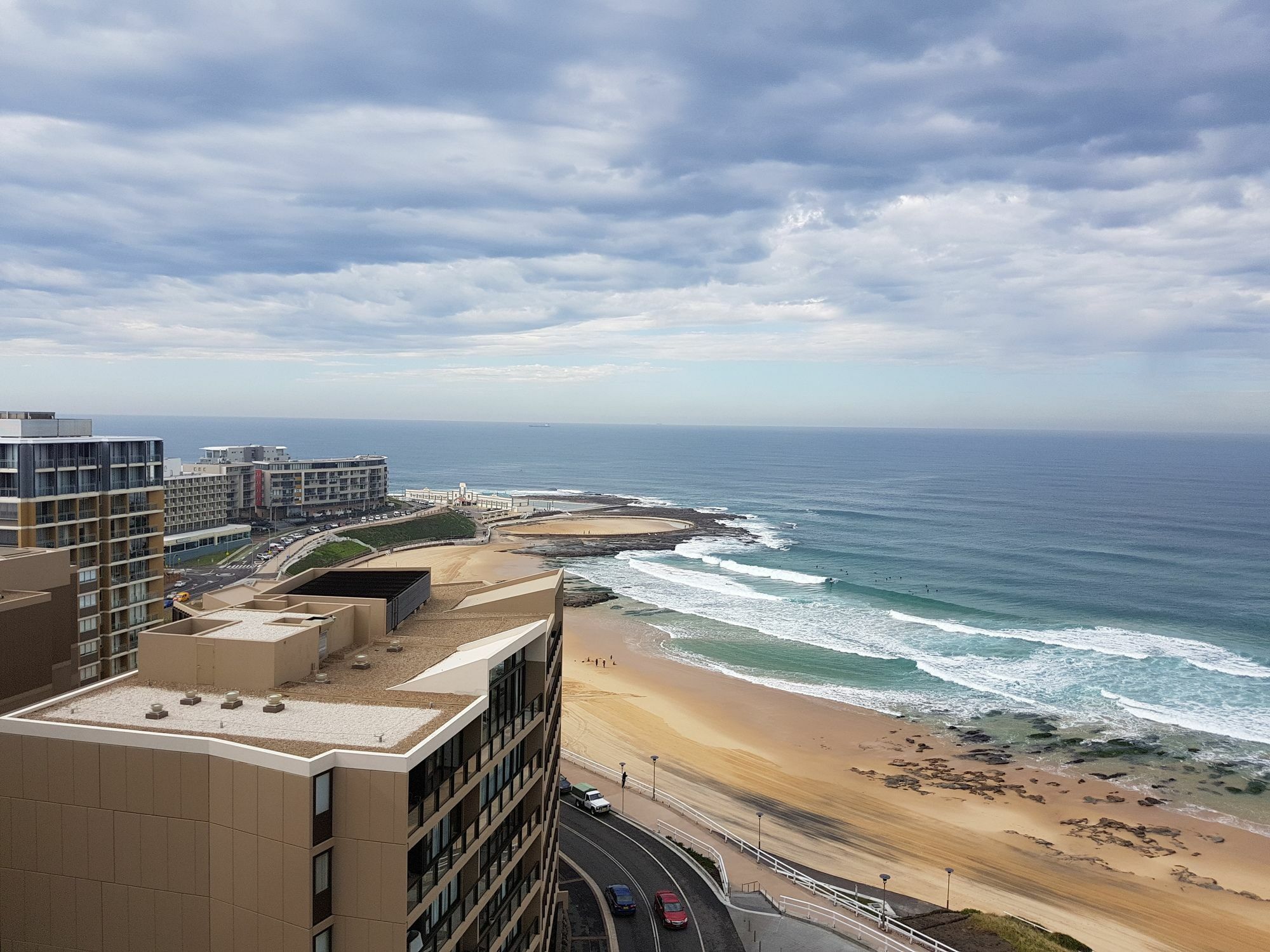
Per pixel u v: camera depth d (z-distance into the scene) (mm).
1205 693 110312
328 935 22453
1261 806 79750
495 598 42406
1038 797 81625
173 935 23328
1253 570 190250
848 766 88375
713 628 143125
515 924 32594
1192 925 61406
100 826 23641
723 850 66562
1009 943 54812
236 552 188750
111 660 72250
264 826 22062
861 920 56000
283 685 29359
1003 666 122250
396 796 21969
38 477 66250
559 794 48562
